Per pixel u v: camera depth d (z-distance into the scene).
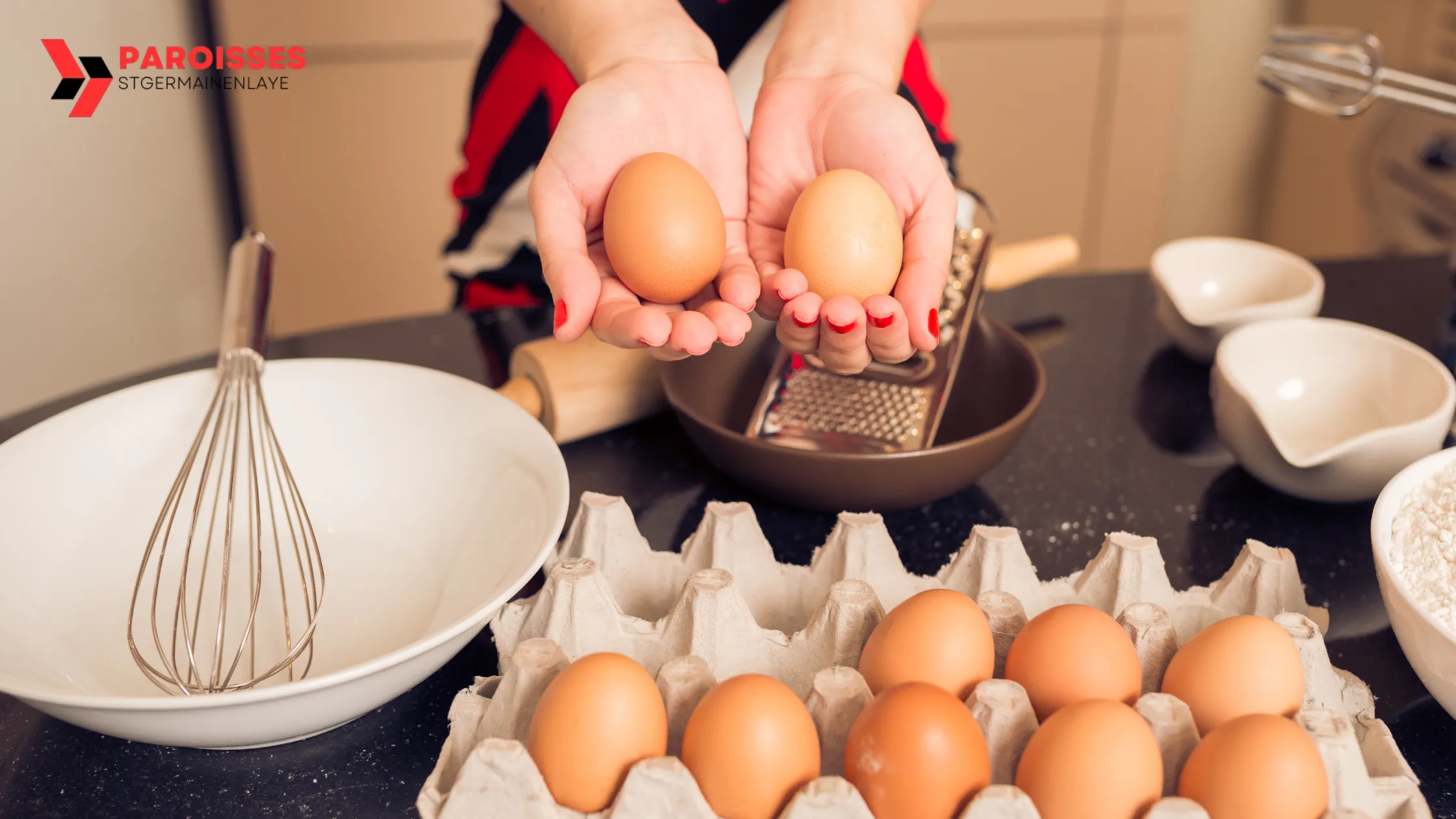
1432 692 0.71
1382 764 0.69
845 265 0.81
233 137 1.88
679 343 0.76
